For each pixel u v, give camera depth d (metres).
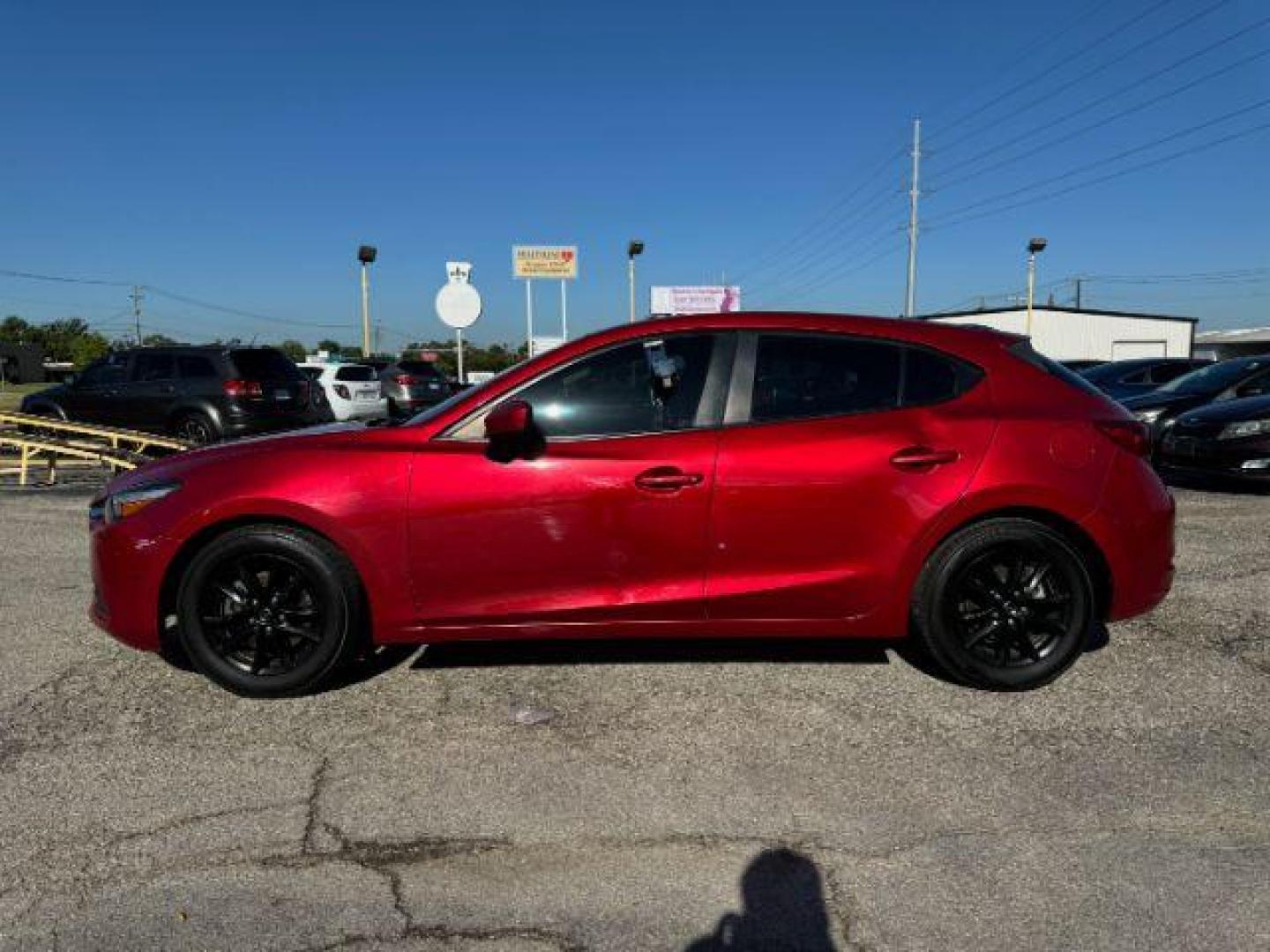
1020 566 3.65
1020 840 2.65
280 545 3.56
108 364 11.94
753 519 3.55
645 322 3.78
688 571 3.58
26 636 4.54
